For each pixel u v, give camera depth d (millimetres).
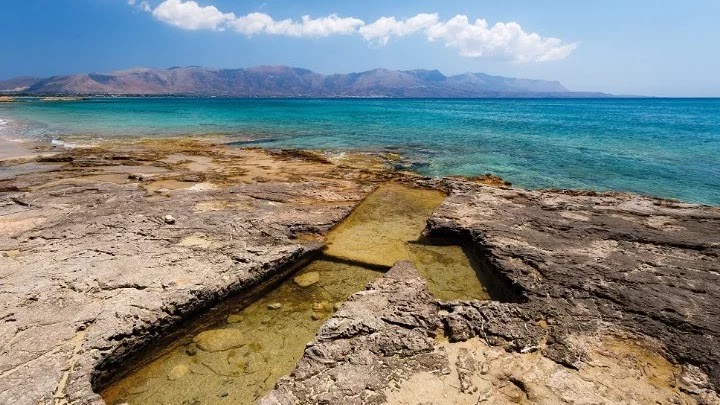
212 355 6102
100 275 7117
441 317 6270
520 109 85875
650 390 4875
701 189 16344
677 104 132625
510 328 5984
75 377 5031
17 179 14461
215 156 20281
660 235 8898
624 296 6629
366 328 5945
